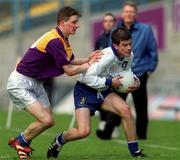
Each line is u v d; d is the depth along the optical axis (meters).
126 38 23.11
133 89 23.81
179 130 41.06
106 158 24.86
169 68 69.81
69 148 29.41
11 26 72.50
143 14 55.97
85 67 23.27
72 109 58.12
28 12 72.94
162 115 54.19
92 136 36.06
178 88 58.84
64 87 60.41
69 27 22.97
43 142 31.95
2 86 68.62
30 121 46.22
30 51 23.36
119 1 72.06
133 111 46.88
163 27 56.62
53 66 23.47
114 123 33.47
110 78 23.47
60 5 70.81
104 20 35.34
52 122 23.34
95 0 72.44
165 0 67.19
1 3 73.12
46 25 73.56
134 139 24.42
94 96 23.81
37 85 23.69
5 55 71.31
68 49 23.34
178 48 70.31
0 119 48.34
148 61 33.75
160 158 24.75
